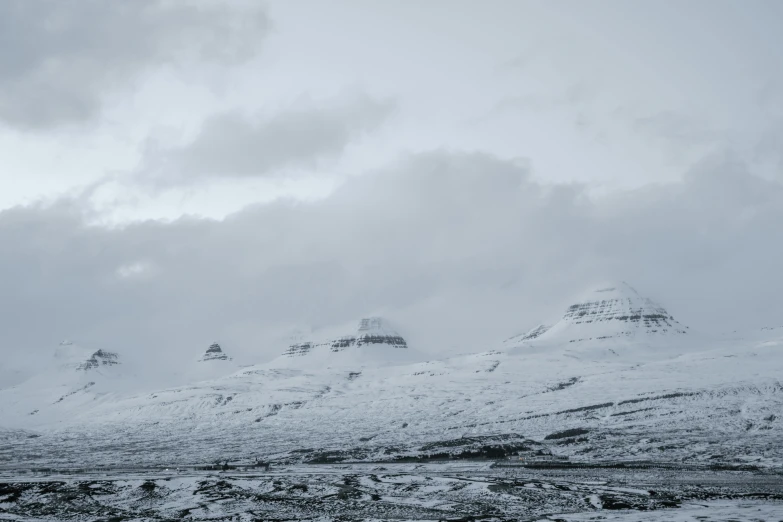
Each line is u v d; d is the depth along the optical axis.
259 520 64.56
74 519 67.12
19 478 89.62
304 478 85.44
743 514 58.59
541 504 70.94
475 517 63.59
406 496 76.00
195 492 77.56
